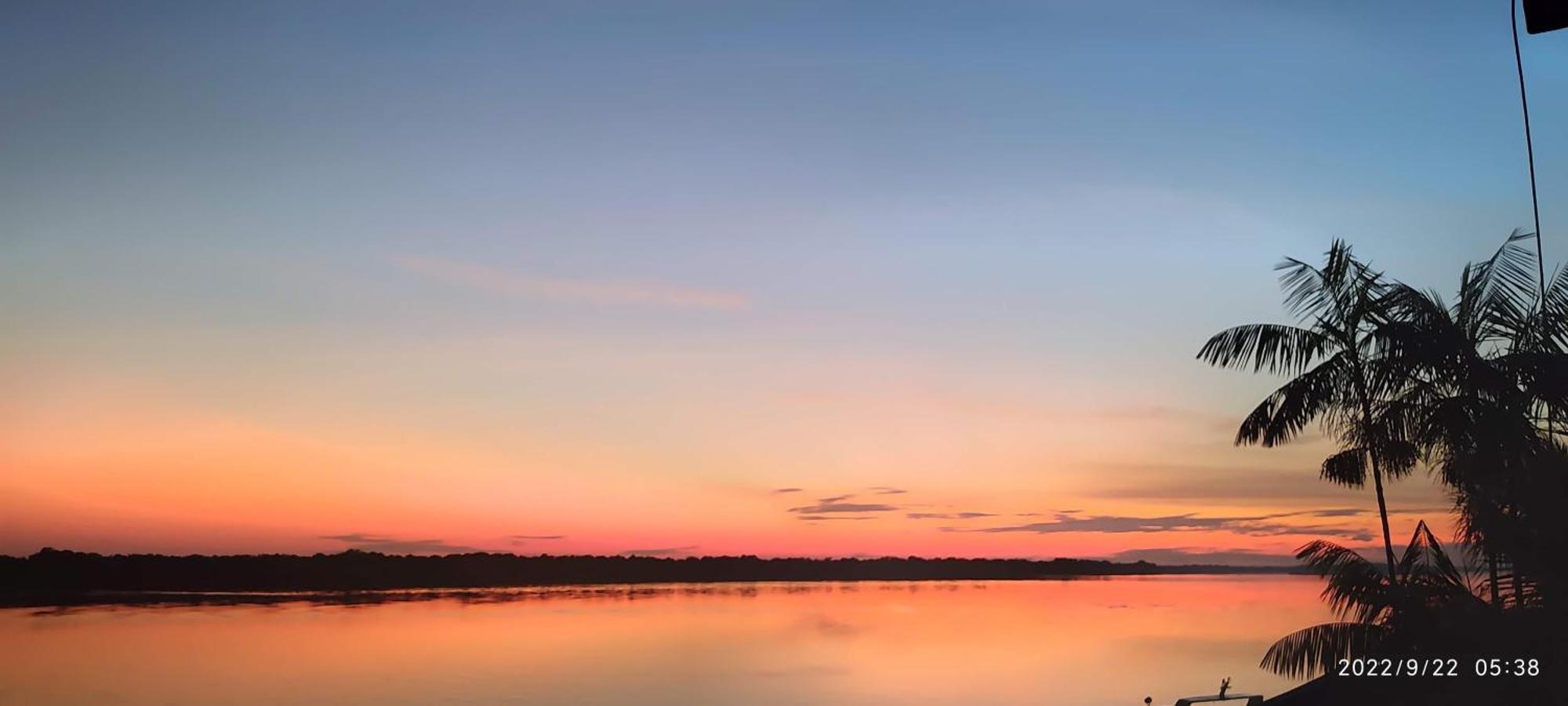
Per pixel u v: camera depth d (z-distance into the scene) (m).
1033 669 96.62
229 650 114.12
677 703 76.00
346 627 147.25
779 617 187.38
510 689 84.12
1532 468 13.39
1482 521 13.66
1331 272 17.11
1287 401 17.28
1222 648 119.62
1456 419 14.27
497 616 181.25
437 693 82.31
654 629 154.00
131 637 127.31
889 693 81.00
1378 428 16.09
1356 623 15.20
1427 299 15.25
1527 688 13.30
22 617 158.12
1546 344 14.55
